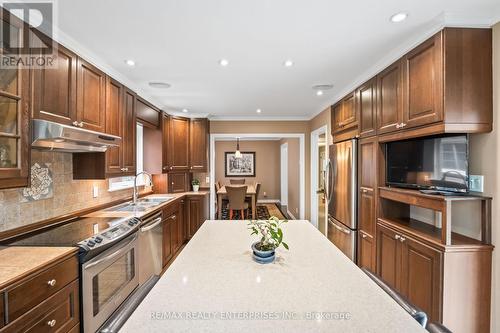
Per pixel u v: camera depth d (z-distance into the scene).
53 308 1.37
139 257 2.42
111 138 2.20
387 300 0.97
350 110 3.13
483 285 1.67
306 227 2.09
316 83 2.99
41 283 1.30
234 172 8.73
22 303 1.19
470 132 1.66
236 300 0.97
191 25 1.76
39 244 1.60
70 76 1.89
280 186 8.55
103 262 1.77
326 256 1.43
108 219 2.29
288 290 1.04
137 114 3.16
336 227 3.33
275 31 1.85
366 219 2.70
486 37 1.67
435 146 1.93
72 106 1.91
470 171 1.79
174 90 3.24
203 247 1.58
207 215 4.78
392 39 1.96
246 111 4.54
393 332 0.79
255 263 1.33
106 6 1.53
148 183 4.11
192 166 4.68
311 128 5.01
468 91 1.66
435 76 1.73
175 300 0.96
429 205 1.82
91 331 1.66
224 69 2.55
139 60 2.32
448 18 1.63
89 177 2.35
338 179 3.29
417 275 1.93
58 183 2.18
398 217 2.48
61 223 2.14
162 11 1.59
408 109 2.00
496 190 1.63
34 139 1.56
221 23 1.74
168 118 4.29
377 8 1.58
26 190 1.86
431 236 1.88
